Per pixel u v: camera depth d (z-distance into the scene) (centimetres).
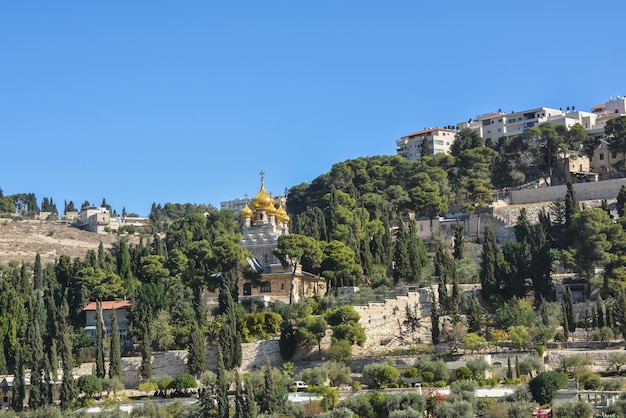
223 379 19738
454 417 18538
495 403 19025
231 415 19862
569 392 19250
